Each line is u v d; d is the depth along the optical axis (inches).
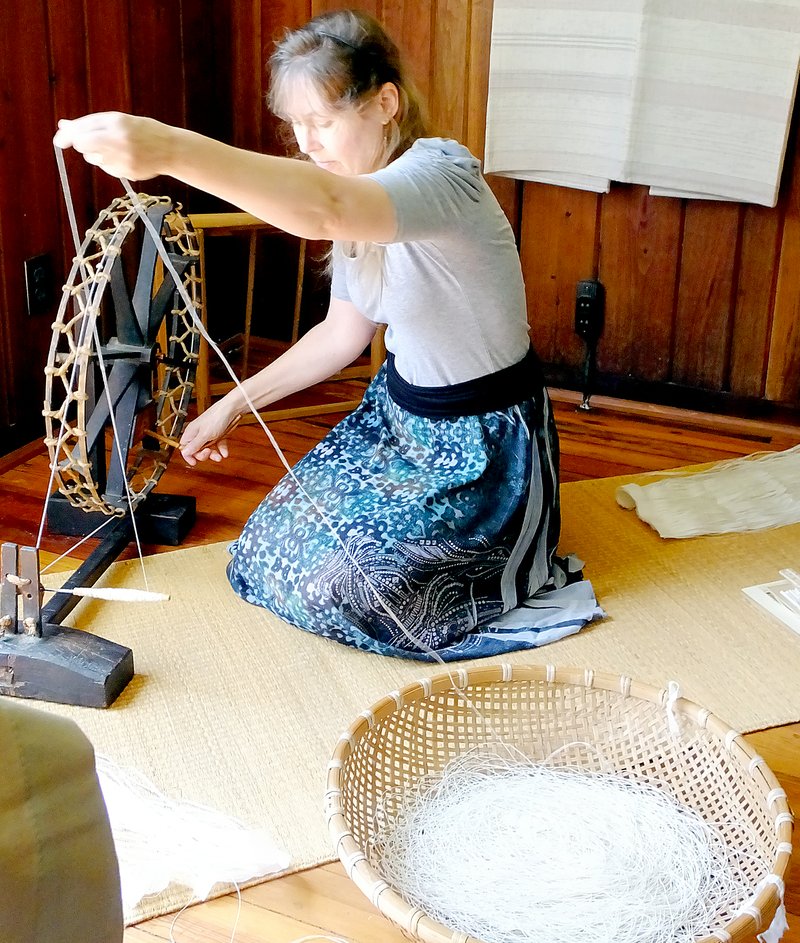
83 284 71.2
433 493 74.5
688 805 57.6
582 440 114.7
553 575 83.4
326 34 66.0
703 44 106.4
